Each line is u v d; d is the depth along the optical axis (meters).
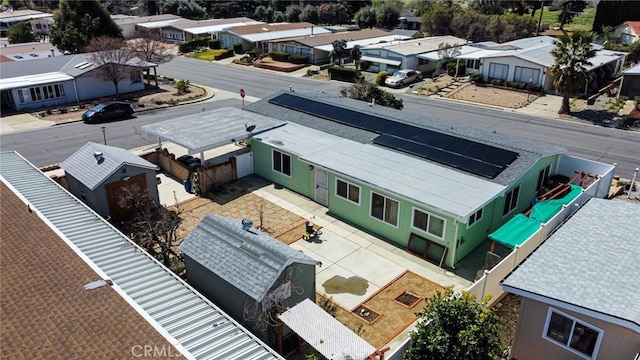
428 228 18.44
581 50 37.16
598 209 16.50
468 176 19.98
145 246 18.70
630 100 42.62
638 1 73.88
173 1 103.88
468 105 42.56
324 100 29.56
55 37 56.28
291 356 13.98
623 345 11.02
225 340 11.96
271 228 20.94
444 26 73.56
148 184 22.05
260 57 63.97
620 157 29.50
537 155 21.11
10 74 42.12
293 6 99.31
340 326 12.50
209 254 14.88
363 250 19.33
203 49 72.19
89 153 22.69
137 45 51.09
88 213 18.16
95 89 44.34
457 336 11.10
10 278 13.27
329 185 21.81
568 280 12.41
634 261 13.09
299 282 14.12
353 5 101.88
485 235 19.94
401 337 14.54
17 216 17.08
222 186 25.11
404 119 25.62
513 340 13.27
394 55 53.06
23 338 10.86
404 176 20.03
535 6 87.31
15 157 23.59
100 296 12.51
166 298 13.45
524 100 43.41
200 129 26.14
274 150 24.59
